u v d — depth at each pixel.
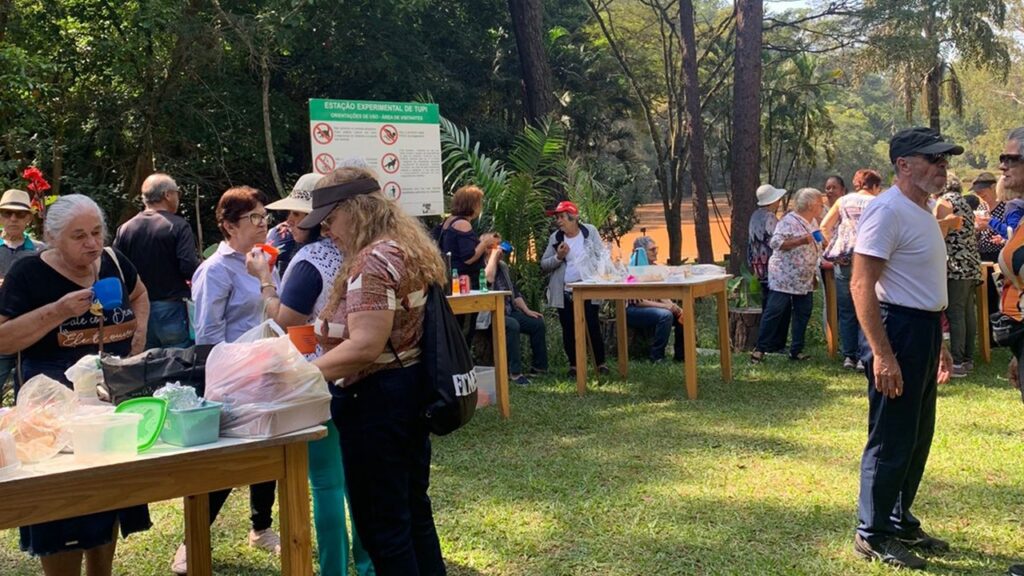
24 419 2.28
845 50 25.64
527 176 9.20
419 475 2.98
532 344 8.19
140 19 12.32
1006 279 3.51
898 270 3.36
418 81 18.03
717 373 8.07
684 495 4.50
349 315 2.62
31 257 3.29
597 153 26.83
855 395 6.94
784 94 27.77
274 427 2.42
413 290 2.69
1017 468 4.83
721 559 3.65
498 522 4.16
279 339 2.50
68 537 2.78
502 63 21.08
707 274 7.56
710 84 27.80
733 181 15.81
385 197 2.79
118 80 14.11
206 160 15.61
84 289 3.26
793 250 8.38
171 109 14.09
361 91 18.19
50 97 13.27
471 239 7.12
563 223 7.94
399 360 2.69
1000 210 8.30
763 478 4.77
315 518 3.21
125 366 2.61
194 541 3.42
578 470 5.00
